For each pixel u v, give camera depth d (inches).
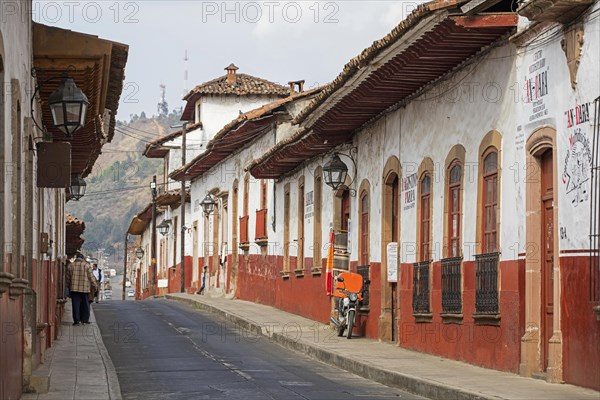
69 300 2031.3
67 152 727.1
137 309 1642.5
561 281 645.9
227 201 1931.6
